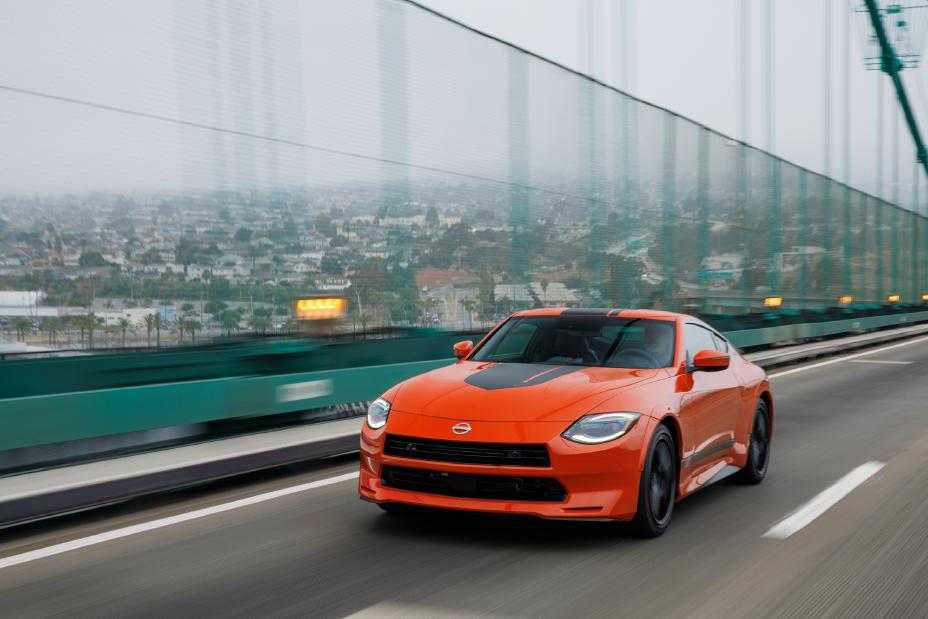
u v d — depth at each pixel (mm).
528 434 4754
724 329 19375
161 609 3854
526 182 12195
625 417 4934
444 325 10578
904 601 4043
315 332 8758
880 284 35312
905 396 13273
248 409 7863
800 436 9367
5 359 6191
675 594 4090
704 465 5922
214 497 6242
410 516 5582
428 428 4910
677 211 17062
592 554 4738
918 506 6055
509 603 3934
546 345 6020
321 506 5895
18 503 5266
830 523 5547
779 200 23500
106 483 5742
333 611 3824
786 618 3799
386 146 9695
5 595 4066
